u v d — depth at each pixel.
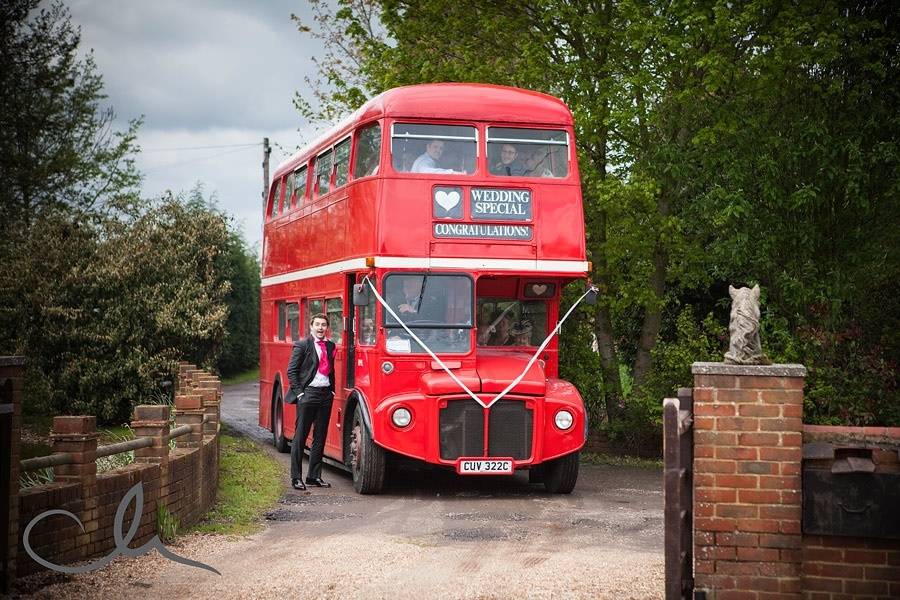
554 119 15.40
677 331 21.28
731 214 18.19
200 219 24.52
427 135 15.09
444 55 21.73
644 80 18.59
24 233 24.61
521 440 14.56
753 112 19.39
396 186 14.91
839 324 18.09
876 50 18.67
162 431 10.40
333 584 8.53
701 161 18.84
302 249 19.36
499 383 14.50
